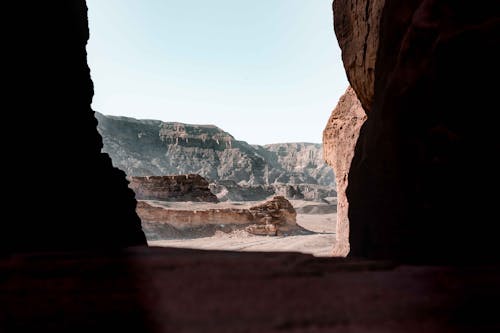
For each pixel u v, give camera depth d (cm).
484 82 605
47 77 950
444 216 636
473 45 617
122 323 292
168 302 324
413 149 742
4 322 289
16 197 688
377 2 1189
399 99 804
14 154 725
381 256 896
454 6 659
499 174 565
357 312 308
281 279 399
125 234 1071
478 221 579
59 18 1080
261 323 286
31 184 751
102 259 467
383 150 915
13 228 645
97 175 1112
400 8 903
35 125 839
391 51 955
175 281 378
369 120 1177
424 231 683
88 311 310
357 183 1235
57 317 298
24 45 844
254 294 344
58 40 1057
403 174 785
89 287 361
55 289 354
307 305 318
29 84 845
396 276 432
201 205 5862
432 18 698
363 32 1316
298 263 485
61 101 1020
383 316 303
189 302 321
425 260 666
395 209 819
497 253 547
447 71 651
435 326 290
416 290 365
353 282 397
